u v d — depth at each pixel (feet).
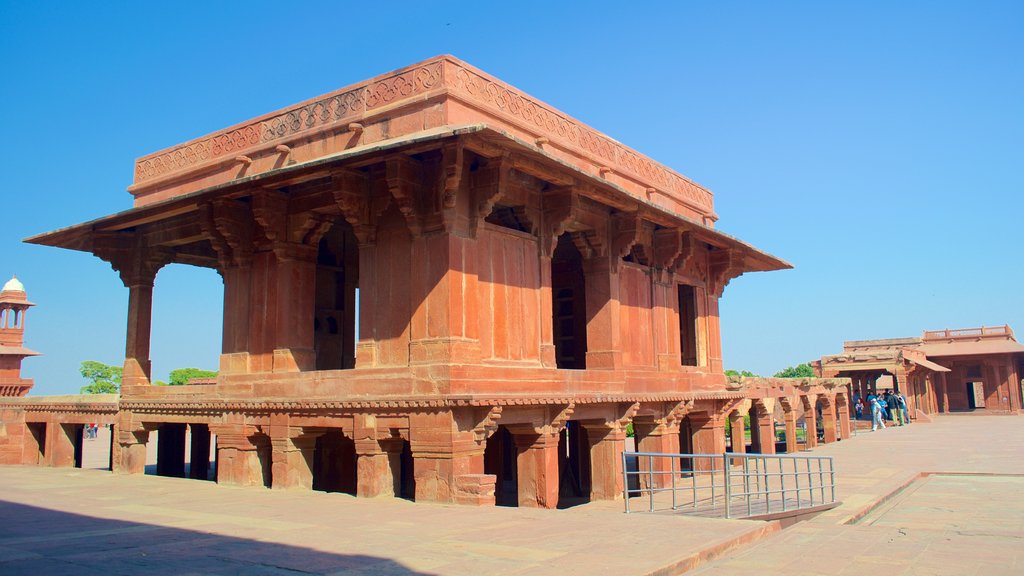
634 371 47.57
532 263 40.47
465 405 32.68
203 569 18.78
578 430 56.80
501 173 35.09
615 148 52.21
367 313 37.11
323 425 37.60
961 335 163.53
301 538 23.50
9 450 58.29
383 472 35.70
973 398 178.40
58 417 55.21
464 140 32.50
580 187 40.14
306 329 41.60
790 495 45.21
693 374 55.42
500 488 51.96
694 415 57.82
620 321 47.16
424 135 32.19
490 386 35.29
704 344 59.21
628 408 45.57
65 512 29.94
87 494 36.68
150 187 51.19
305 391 38.81
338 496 35.94
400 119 38.19
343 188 36.04
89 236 49.14
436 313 34.45
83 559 19.95
